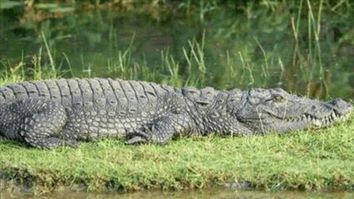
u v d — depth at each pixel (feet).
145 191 75.41
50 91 89.15
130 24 175.73
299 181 75.36
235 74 134.92
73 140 86.94
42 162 78.43
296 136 88.94
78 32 167.53
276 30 169.99
